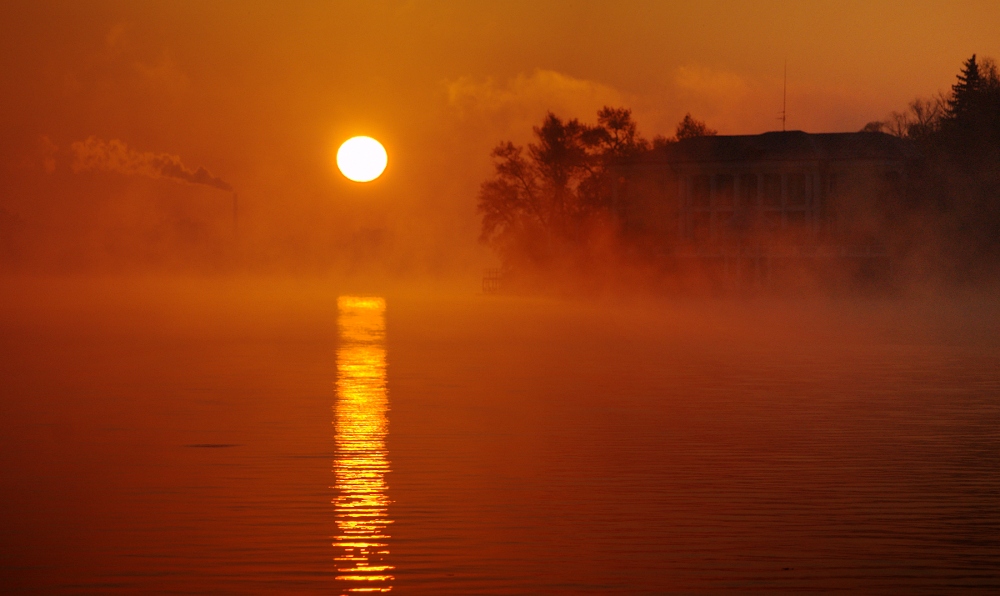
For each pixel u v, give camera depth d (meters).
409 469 28.11
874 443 32.06
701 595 18.25
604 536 21.75
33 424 35.22
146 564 19.77
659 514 23.48
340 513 23.41
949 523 22.72
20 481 26.45
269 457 29.70
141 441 32.06
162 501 24.41
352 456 29.84
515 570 19.56
